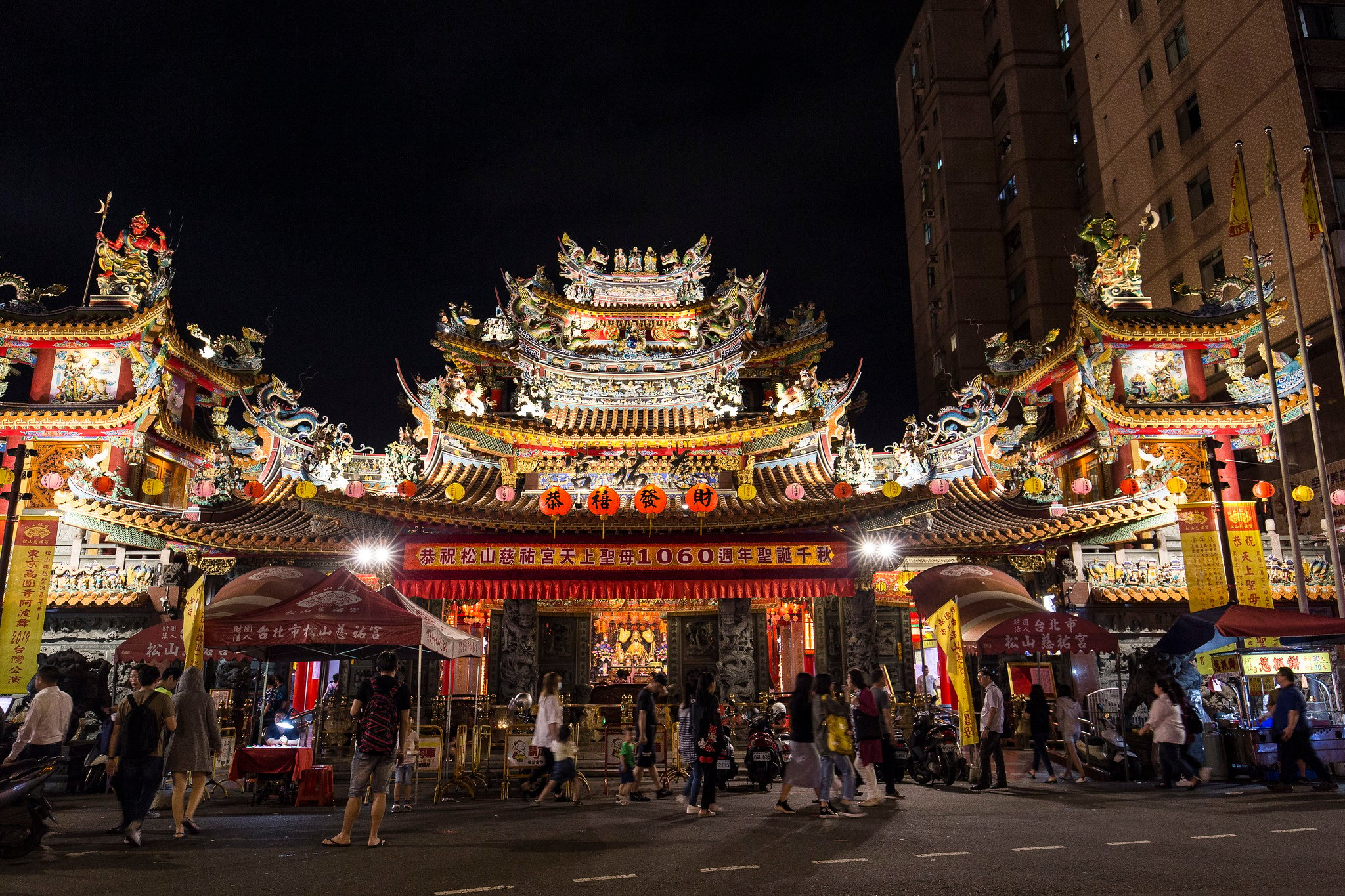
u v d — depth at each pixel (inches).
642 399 1190.3
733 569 943.7
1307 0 1600.6
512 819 560.4
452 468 1112.8
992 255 2461.9
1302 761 684.1
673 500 1074.7
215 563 937.5
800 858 411.2
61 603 914.7
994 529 988.6
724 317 1270.9
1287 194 1536.7
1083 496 1088.2
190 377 1218.0
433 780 778.2
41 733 536.7
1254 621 728.3
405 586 920.9
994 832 484.7
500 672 1048.2
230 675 920.3
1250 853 413.7
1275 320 1205.1
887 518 948.0
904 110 2856.8
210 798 695.1
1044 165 2391.7
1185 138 1852.9
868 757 616.4
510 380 1311.5
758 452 1122.0
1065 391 1354.6
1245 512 1003.9
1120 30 2101.4
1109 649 740.7
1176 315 1240.8
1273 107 1604.3
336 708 970.7
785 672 1200.8
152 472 1148.5
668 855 420.2
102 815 589.0
